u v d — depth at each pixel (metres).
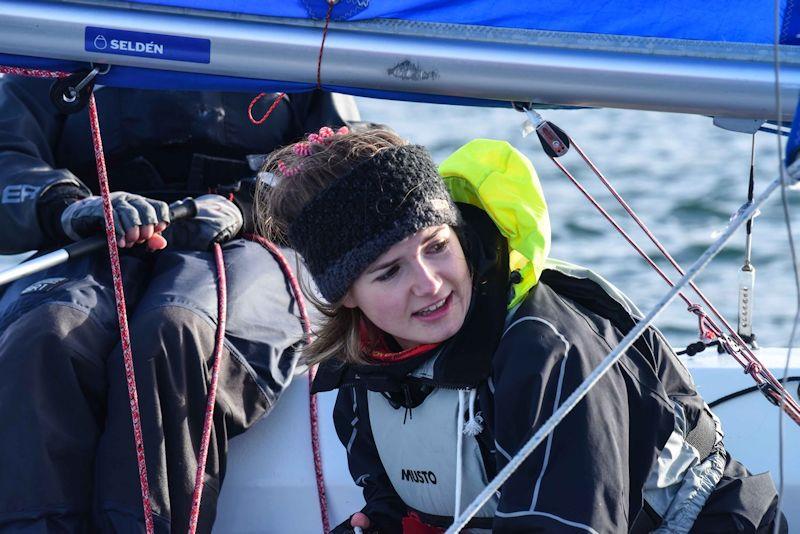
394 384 6.07
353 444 6.98
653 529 6.04
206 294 7.61
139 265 7.96
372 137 5.82
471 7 6.00
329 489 7.92
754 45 6.00
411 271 5.61
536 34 6.04
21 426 6.77
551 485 5.39
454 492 6.16
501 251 5.99
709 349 9.17
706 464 6.22
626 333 6.20
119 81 6.31
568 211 22.47
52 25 5.92
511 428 5.57
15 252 8.55
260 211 6.30
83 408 6.98
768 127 6.52
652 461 5.78
